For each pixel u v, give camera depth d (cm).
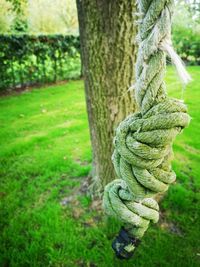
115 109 252
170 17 74
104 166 280
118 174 104
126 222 116
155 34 74
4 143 454
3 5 865
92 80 249
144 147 88
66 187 327
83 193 311
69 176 349
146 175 94
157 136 86
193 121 514
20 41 814
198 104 600
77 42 935
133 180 98
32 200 310
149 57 78
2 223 279
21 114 593
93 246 248
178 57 76
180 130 88
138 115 93
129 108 252
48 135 475
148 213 116
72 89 812
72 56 938
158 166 97
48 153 411
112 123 258
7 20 922
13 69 828
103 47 232
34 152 419
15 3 482
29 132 500
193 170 356
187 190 315
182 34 1038
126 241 120
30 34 834
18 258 238
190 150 412
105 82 245
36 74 881
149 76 79
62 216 281
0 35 778
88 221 274
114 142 100
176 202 293
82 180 335
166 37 76
